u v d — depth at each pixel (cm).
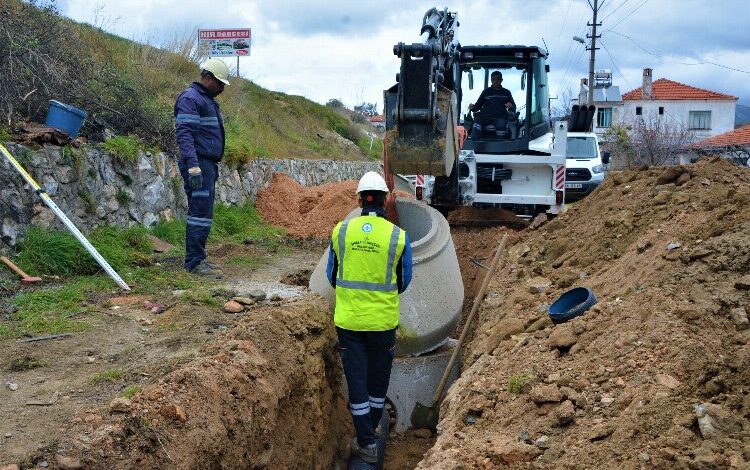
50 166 814
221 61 818
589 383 444
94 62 1175
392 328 598
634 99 5450
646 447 362
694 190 738
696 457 341
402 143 752
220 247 1070
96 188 905
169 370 491
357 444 640
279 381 539
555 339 512
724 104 5372
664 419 375
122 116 1079
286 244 1202
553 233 895
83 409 428
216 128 809
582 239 809
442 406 589
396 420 746
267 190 1526
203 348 542
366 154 3036
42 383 472
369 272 587
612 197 853
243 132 1703
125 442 393
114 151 948
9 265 700
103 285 712
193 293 699
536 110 1231
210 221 822
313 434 604
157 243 953
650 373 418
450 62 878
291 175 1789
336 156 2500
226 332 585
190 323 615
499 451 410
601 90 5538
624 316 499
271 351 568
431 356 747
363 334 598
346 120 3328
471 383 539
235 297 699
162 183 1084
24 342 550
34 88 932
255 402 491
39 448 375
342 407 725
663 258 571
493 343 612
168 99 1373
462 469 409
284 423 556
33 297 643
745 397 375
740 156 3662
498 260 841
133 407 420
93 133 990
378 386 620
